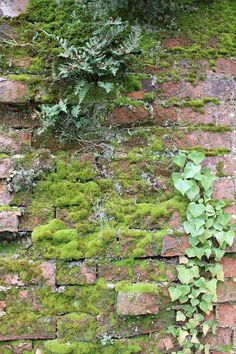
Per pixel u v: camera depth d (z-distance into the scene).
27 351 1.21
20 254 1.25
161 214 1.30
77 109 1.28
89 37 1.34
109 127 1.33
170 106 1.36
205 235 1.29
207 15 1.42
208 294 1.27
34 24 1.33
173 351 1.27
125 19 1.37
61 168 1.29
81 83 1.29
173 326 1.27
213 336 1.30
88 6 1.35
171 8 1.37
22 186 1.27
